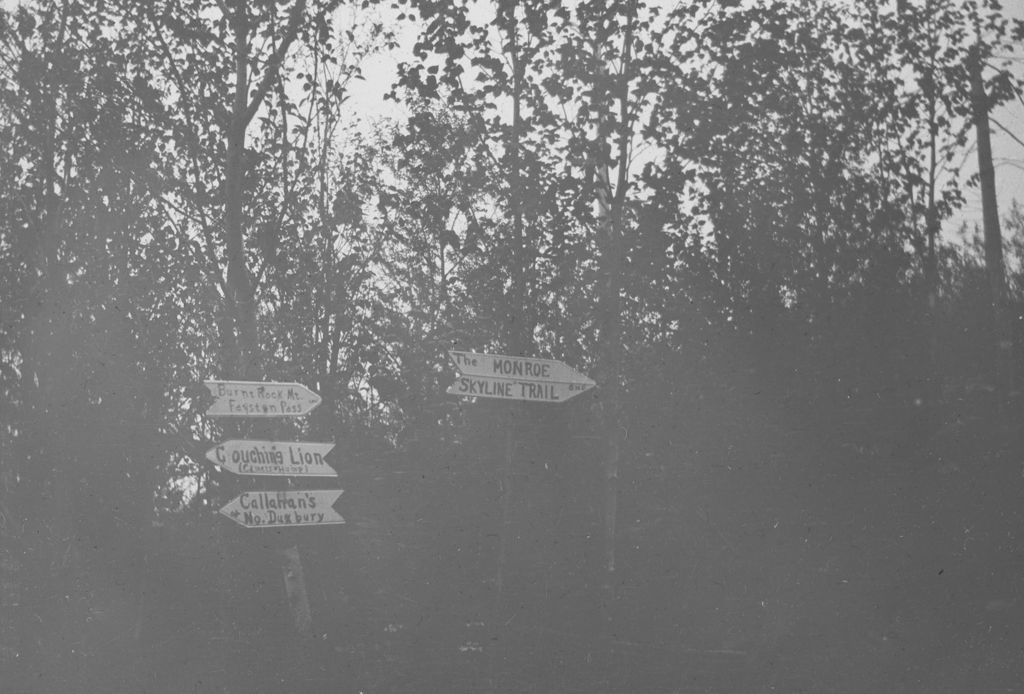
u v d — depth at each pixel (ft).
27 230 48.55
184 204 51.44
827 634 44.68
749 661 42.47
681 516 53.78
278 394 44.45
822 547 51.29
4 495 46.21
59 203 49.26
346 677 42.57
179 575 48.98
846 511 52.54
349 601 51.37
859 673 39.58
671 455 54.24
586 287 53.93
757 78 53.26
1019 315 58.08
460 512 53.78
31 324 47.65
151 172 50.67
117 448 48.44
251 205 52.19
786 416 53.21
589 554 52.65
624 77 52.80
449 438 54.85
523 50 52.60
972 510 52.29
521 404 53.67
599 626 48.01
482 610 49.83
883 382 53.57
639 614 49.08
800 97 55.11
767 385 53.36
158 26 50.06
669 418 54.39
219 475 49.21
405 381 54.29
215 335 50.78
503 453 54.19
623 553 53.21
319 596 51.65
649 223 52.70
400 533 53.47
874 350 53.57
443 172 53.06
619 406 54.13
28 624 44.62
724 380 53.78
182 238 50.70
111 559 47.93
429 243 54.13
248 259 51.98
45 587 45.39
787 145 54.13
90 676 42.27
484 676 42.34
